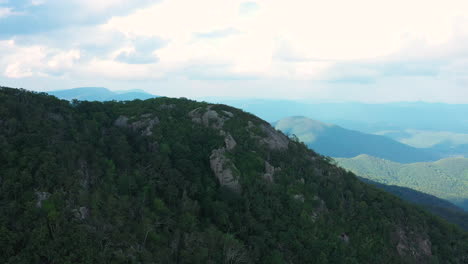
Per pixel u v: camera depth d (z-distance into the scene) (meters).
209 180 104.38
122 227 71.94
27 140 78.56
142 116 123.06
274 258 88.56
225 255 80.38
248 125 138.00
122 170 91.56
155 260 68.50
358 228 115.81
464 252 126.81
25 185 68.38
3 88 96.75
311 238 100.75
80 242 62.47
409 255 114.25
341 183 136.25
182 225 83.12
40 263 58.81
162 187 92.56
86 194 73.81
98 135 103.56
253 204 102.38
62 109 103.50
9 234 58.78
